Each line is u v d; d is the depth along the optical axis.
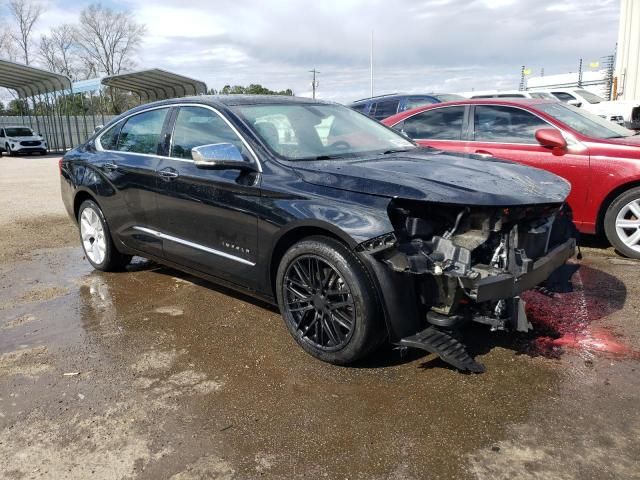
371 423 2.80
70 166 5.63
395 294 3.07
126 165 4.82
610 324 3.91
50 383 3.30
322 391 3.12
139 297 4.76
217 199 3.93
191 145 4.30
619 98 22.98
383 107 11.40
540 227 3.40
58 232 7.71
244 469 2.48
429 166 3.62
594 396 2.98
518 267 3.11
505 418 2.80
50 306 4.61
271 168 3.67
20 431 2.82
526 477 2.37
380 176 3.26
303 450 2.60
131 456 2.59
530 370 3.28
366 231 3.05
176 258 4.48
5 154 31.12
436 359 3.46
